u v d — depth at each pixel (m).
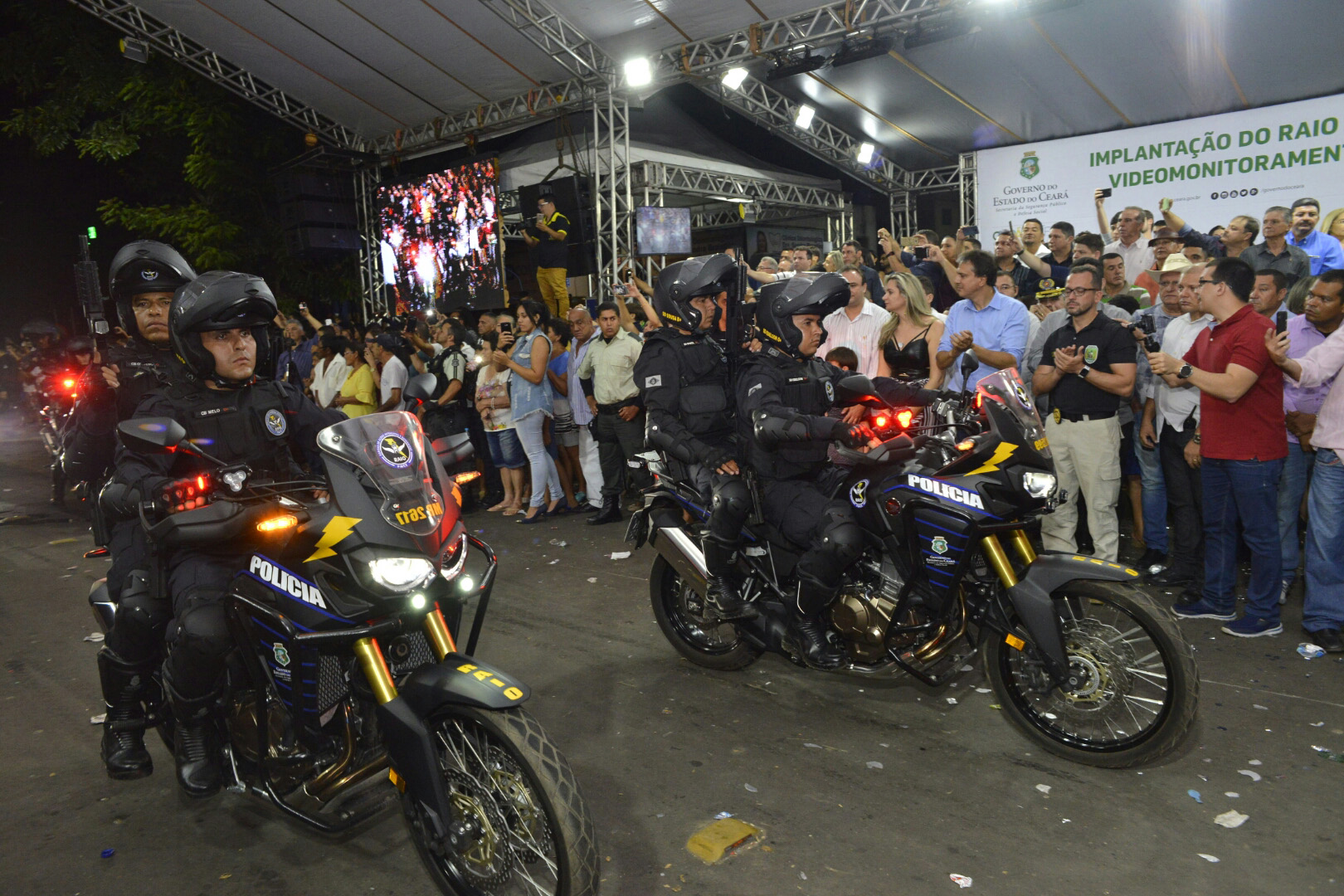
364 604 2.61
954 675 3.90
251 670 2.82
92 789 3.66
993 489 3.38
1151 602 3.28
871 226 17.00
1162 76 11.87
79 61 17.39
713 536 3.99
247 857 3.12
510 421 8.09
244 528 2.62
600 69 11.84
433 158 17.20
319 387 10.02
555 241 12.36
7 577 7.10
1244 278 4.36
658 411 4.06
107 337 4.64
